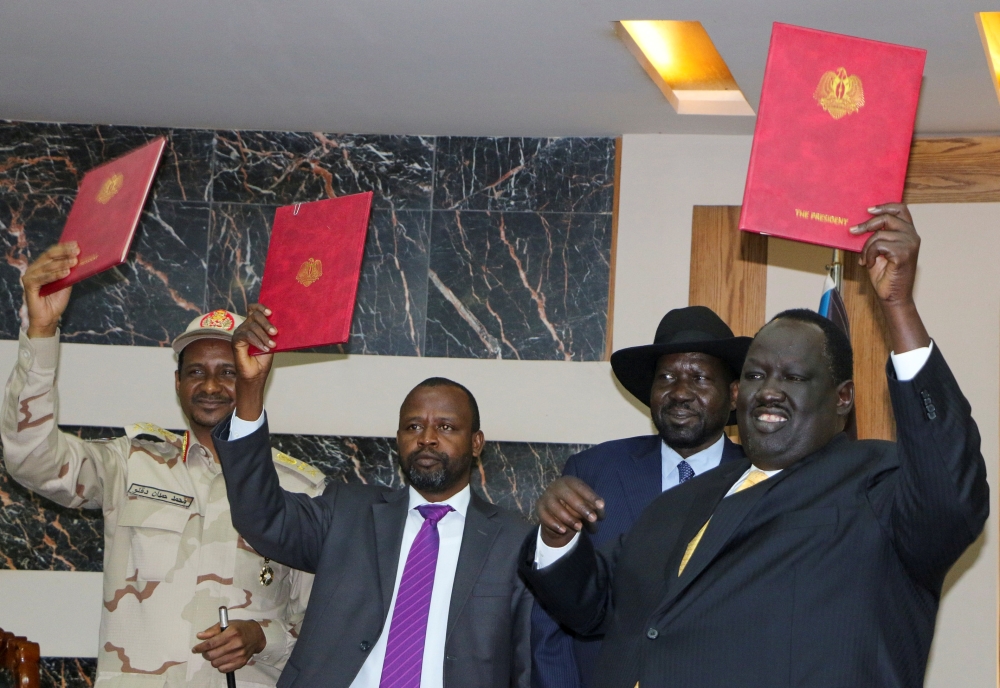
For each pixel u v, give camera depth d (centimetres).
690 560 187
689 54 336
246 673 283
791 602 175
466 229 385
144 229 389
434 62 328
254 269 387
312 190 391
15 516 371
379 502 282
